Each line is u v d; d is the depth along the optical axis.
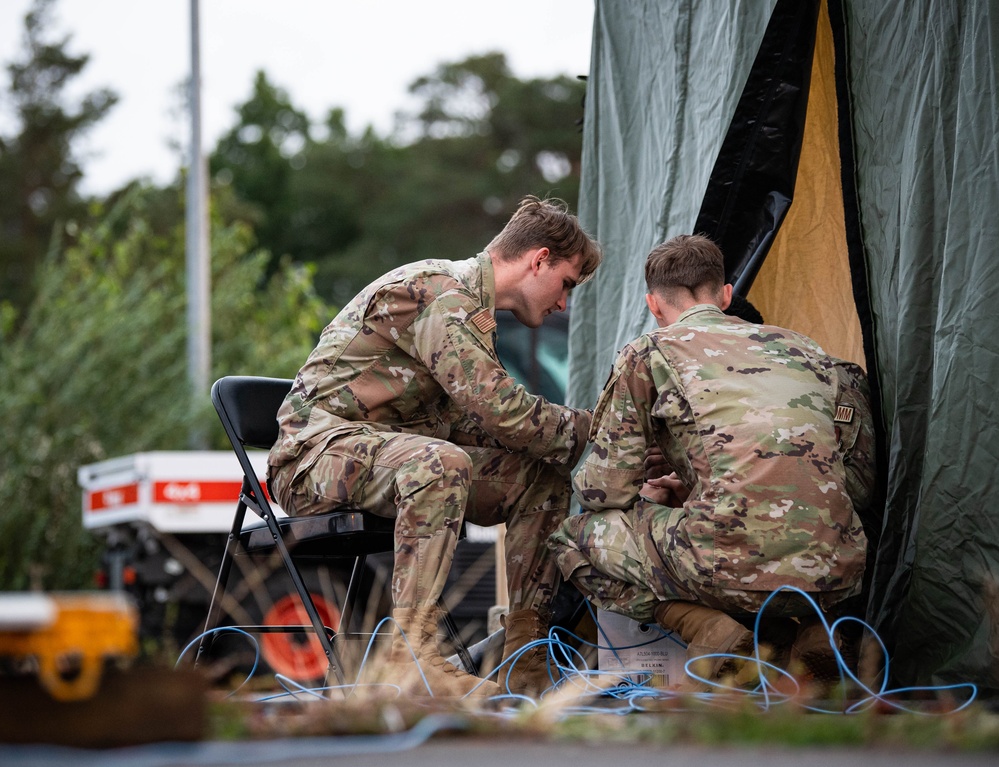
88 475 16.45
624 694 6.81
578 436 7.95
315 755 4.07
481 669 8.41
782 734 4.47
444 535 7.25
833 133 9.48
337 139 84.38
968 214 7.35
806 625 7.26
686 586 7.28
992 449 7.11
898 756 4.06
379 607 13.40
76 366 22.66
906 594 7.62
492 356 7.85
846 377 7.91
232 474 15.27
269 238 78.81
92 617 3.88
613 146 10.09
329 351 8.00
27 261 65.69
